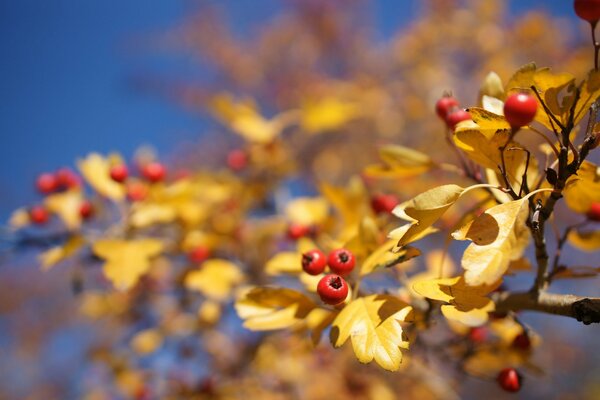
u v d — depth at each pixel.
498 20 0.98
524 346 0.37
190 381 0.59
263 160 0.59
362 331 0.33
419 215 0.31
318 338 0.35
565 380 1.41
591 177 0.34
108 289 0.64
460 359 0.40
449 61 1.06
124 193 0.45
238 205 0.58
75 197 0.47
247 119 0.57
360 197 0.41
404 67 1.14
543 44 0.91
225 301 0.54
